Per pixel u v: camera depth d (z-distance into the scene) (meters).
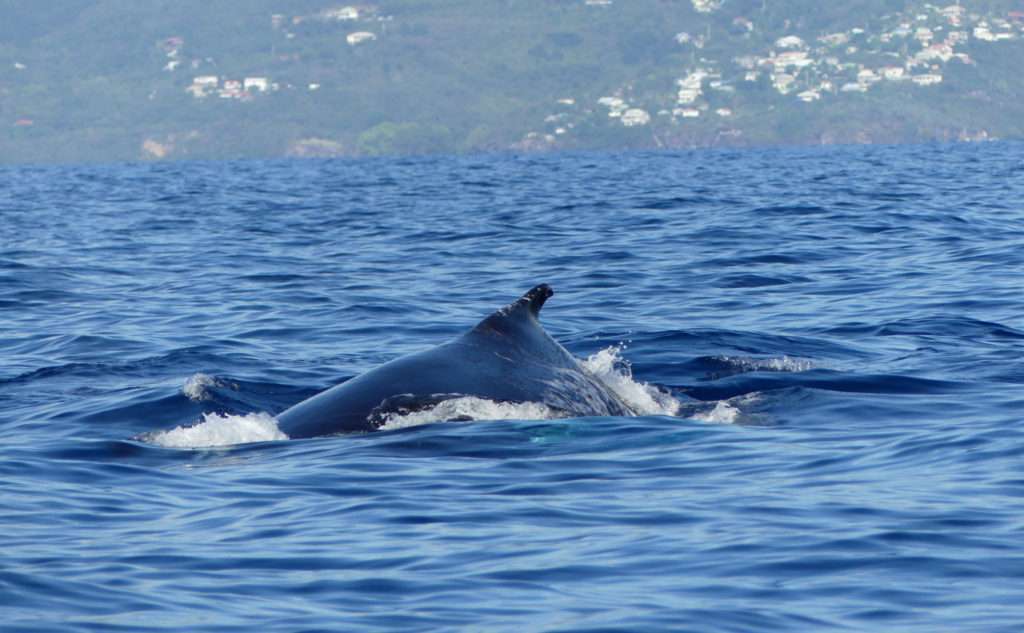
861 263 98.12
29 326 78.56
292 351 67.44
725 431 45.56
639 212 155.38
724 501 36.81
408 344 69.69
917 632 27.12
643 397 50.81
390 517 35.97
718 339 65.50
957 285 84.56
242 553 32.97
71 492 39.16
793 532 33.69
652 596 29.50
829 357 62.16
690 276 94.06
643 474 40.09
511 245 120.12
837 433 45.34
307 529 35.06
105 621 28.08
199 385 54.66
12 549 33.25
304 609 29.02
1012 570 30.52
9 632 27.22
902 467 40.41
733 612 28.41
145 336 73.19
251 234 140.88
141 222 163.00
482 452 42.62
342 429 45.56
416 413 45.81
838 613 28.30
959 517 34.50
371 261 110.38
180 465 42.59
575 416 46.47
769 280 90.81
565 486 38.84
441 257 112.06
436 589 30.16
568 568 31.50
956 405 49.62
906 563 31.16
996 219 130.88
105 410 52.47
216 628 27.81
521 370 47.72
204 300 87.88
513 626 27.84
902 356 61.56
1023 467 39.56
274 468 41.66
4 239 138.38
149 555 32.78
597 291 88.44
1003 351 61.41
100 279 100.94
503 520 35.50
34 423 51.03
